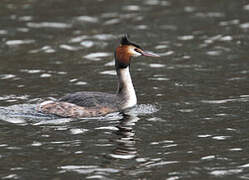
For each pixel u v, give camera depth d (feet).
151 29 83.56
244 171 38.91
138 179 37.96
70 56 72.59
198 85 60.29
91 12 92.63
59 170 39.47
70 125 48.08
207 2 97.55
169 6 95.86
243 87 58.90
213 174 38.55
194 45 76.18
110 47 76.18
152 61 70.23
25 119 49.55
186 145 43.73
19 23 86.48
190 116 50.39
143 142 44.27
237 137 45.19
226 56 71.05
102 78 63.77
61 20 88.17
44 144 44.06
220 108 52.44
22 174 38.93
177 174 38.68
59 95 57.16
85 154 42.11
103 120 49.19
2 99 55.47
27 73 65.36
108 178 38.14
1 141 44.73
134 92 53.26
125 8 94.99
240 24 84.48
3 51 74.28
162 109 52.47
